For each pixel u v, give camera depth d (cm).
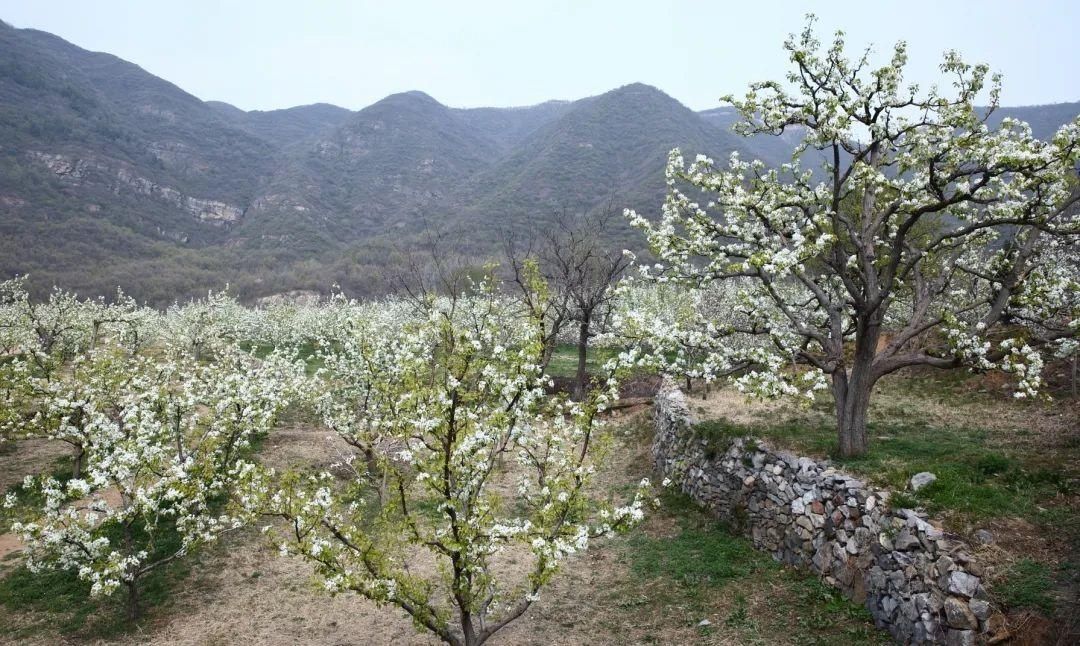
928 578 855
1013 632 758
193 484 1153
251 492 891
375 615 1173
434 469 781
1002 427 1319
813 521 1120
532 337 988
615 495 1723
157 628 1126
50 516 1081
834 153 1202
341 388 1912
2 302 3484
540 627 1096
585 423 926
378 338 1844
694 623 1040
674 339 1170
